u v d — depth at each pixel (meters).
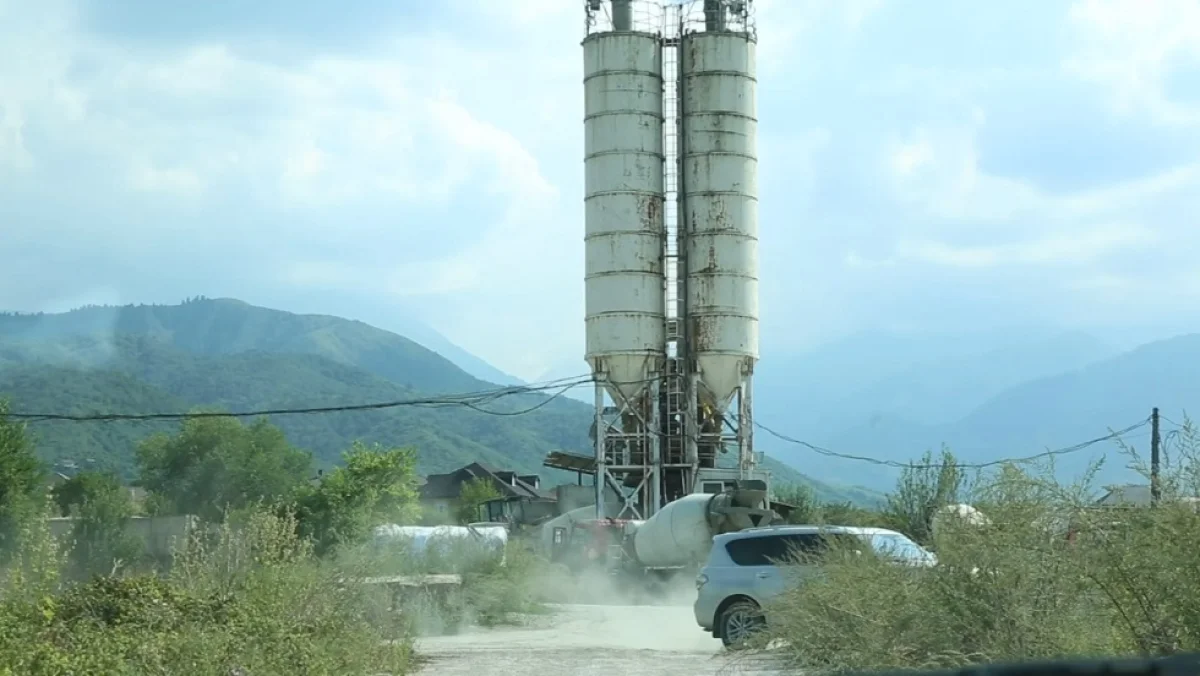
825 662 14.49
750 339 61.75
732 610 20.98
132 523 61.25
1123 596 11.95
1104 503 12.64
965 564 12.87
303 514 62.16
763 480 61.03
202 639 15.27
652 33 62.47
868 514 27.19
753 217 62.53
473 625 30.12
